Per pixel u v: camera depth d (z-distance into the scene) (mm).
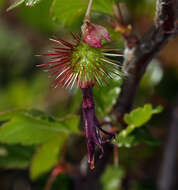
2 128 236
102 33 201
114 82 233
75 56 205
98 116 247
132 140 228
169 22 206
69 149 303
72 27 236
